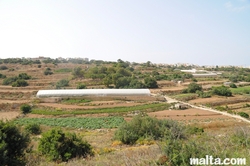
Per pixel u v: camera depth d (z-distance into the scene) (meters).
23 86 67.56
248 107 52.03
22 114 42.94
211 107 50.69
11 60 106.25
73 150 13.20
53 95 55.88
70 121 38.28
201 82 82.75
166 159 7.07
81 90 58.59
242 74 106.69
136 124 20.89
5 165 9.79
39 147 12.97
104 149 15.14
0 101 50.69
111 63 120.06
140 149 12.34
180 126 16.38
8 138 10.62
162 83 76.50
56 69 95.69
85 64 118.38
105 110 46.16
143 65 132.38
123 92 58.16
